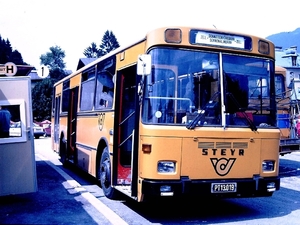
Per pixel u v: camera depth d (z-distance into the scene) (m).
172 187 6.01
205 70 6.51
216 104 6.47
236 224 6.48
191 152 6.18
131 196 6.40
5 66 9.20
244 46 6.86
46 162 15.19
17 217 6.48
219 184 6.28
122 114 7.81
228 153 6.41
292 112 12.50
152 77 6.26
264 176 6.73
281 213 7.36
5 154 7.23
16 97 7.34
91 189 9.44
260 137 6.70
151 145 6.07
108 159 8.24
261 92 6.91
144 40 6.62
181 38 6.41
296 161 16.56
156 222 6.53
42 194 8.39
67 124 12.61
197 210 7.50
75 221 6.31
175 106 6.24
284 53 67.12
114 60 8.16
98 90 9.32
